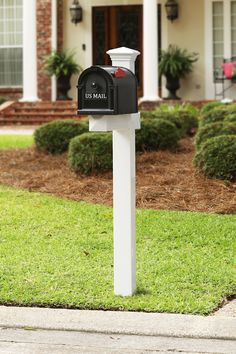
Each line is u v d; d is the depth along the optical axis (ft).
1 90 91.71
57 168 45.57
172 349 19.66
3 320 21.45
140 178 40.73
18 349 19.86
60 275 25.44
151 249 28.45
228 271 25.70
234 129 42.83
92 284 24.38
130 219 22.89
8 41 92.07
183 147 49.16
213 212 34.47
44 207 35.53
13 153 51.44
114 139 22.72
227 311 22.25
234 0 87.20
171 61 84.74
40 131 49.96
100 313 21.89
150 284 24.38
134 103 22.43
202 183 38.50
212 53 87.61
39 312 22.04
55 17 90.43
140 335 20.53
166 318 21.38
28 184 41.37
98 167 41.96
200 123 50.85
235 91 86.89
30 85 84.12
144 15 80.02
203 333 20.31
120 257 23.09
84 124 50.03
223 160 38.52
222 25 87.56
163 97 88.02
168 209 35.19
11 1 91.81
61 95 87.71
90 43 90.33
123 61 22.47
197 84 87.66
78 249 28.73
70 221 32.81
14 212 34.47
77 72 87.66
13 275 25.52
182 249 28.53
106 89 21.34
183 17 88.12
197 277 25.02
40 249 28.76
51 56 86.99
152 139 46.75
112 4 89.76
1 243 29.68
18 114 82.84
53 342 20.22
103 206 35.68
